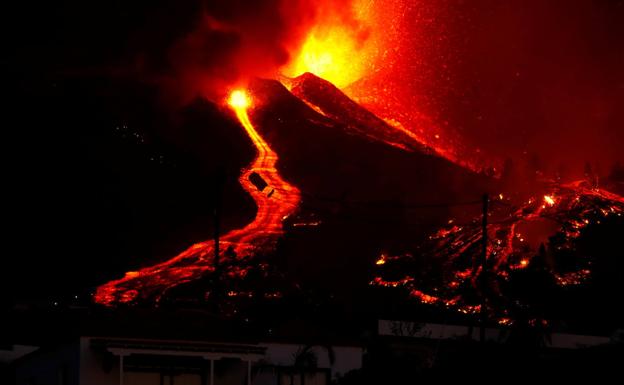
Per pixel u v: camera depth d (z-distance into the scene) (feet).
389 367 204.44
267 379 208.03
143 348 182.50
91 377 180.45
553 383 185.68
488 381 193.57
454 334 244.63
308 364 211.20
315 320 274.98
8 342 231.09
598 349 195.52
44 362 194.59
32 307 282.36
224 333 195.42
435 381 198.59
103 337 181.88
